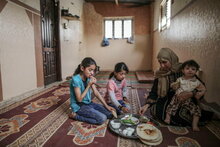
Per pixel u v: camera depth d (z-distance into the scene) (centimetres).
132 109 259
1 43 287
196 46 289
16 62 325
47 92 366
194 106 184
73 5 627
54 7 489
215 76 230
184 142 160
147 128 169
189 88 179
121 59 800
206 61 255
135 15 764
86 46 807
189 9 321
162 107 199
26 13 352
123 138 168
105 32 799
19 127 195
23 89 348
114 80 229
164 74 199
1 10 286
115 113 208
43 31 427
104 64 812
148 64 787
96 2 769
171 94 199
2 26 289
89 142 161
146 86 439
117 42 791
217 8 224
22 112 244
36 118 222
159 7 603
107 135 175
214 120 211
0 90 288
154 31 712
